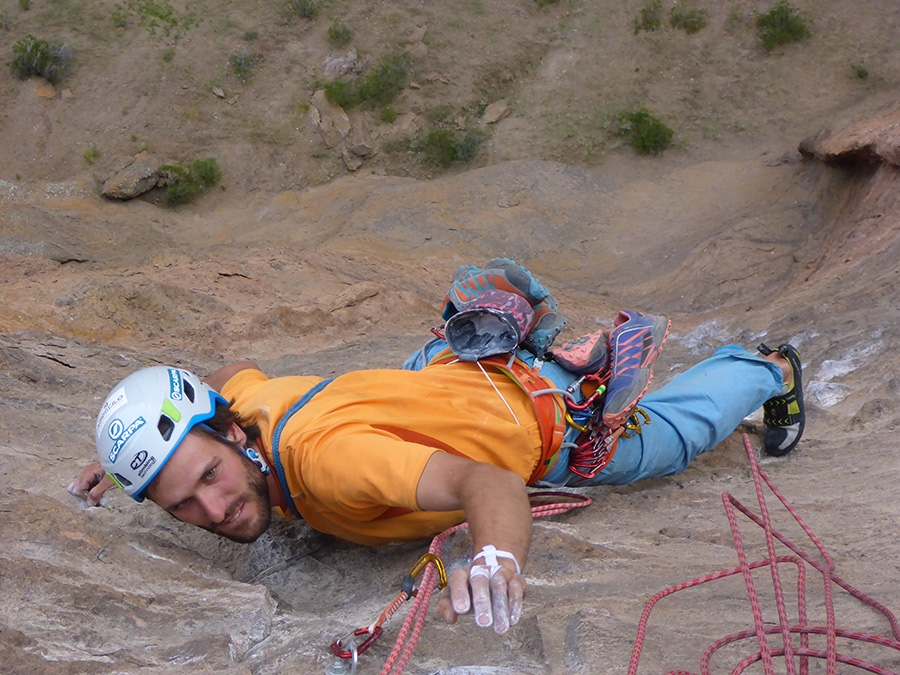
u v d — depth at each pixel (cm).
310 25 2175
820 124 2094
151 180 1911
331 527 292
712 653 204
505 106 2181
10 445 422
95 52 2042
